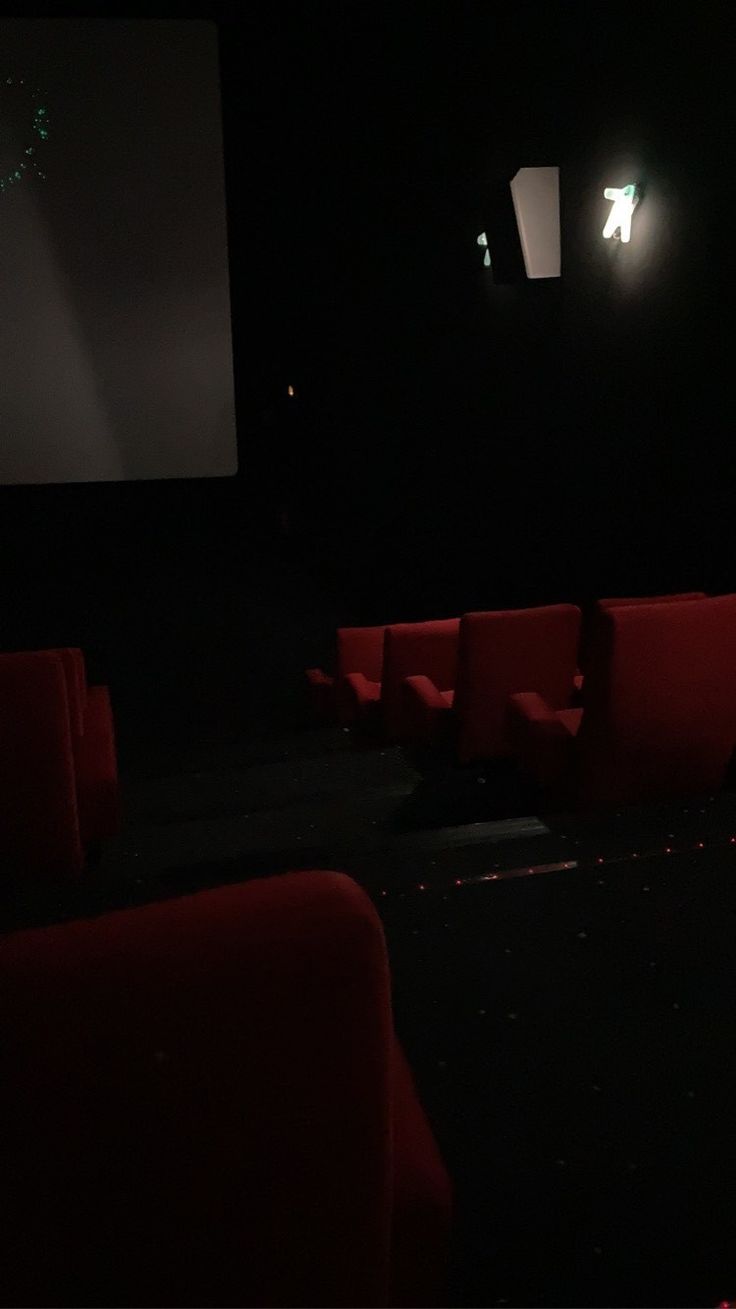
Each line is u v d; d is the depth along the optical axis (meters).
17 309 7.30
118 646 6.64
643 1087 1.23
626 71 4.63
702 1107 1.19
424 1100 1.21
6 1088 0.52
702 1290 0.95
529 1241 1.00
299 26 6.77
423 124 6.72
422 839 2.01
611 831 1.98
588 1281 0.96
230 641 6.72
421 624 3.69
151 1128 0.55
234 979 0.54
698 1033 1.34
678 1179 1.08
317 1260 0.63
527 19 5.40
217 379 7.76
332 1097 0.58
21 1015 0.52
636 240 4.77
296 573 8.39
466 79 6.15
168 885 1.95
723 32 3.90
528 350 6.05
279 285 8.41
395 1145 0.84
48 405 7.62
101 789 2.24
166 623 7.11
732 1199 1.06
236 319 8.57
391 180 7.25
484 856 1.88
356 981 0.56
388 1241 0.65
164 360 7.62
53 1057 0.52
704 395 4.40
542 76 5.38
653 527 4.98
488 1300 0.94
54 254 7.17
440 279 7.03
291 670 6.09
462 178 6.47
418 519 7.94
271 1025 0.55
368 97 7.04
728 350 4.18
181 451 7.94
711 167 4.11
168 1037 0.54
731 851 1.88
